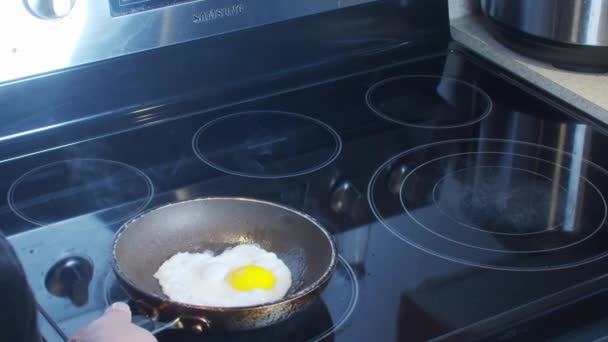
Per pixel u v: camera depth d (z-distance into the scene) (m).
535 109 1.44
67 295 1.09
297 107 1.43
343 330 1.05
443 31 1.59
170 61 1.38
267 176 1.29
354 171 1.30
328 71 1.51
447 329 1.05
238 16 1.39
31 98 1.31
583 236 1.18
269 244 1.14
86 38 1.30
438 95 1.47
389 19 1.54
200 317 1.00
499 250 1.16
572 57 1.45
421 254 1.15
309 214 1.22
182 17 1.35
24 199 1.24
